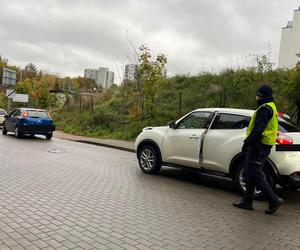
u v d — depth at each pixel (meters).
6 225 4.87
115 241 4.48
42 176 8.27
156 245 4.41
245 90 18.08
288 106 13.95
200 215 5.82
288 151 6.82
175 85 24.05
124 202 6.36
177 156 8.55
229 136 7.52
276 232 5.16
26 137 18.62
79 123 25.27
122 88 25.61
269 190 6.08
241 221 5.61
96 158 11.95
